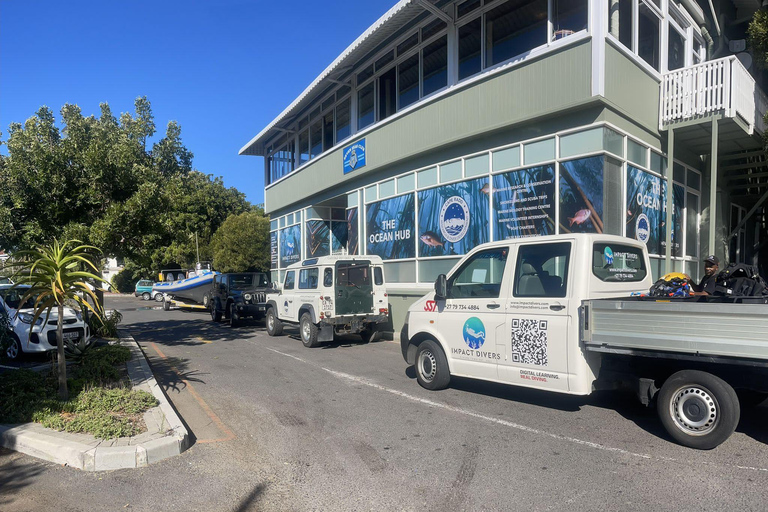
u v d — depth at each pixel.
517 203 11.12
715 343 4.51
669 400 4.98
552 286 5.91
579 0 10.12
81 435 5.40
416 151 13.70
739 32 14.88
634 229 10.30
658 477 4.29
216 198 41.59
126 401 6.49
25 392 6.73
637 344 5.00
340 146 17.39
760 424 5.57
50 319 10.62
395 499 4.09
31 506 4.09
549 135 10.42
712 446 4.73
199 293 25.45
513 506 3.89
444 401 6.91
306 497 4.18
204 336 15.24
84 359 8.79
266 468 4.82
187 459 5.10
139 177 11.63
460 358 6.95
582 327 5.47
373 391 7.65
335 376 8.84
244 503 4.11
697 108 10.23
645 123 10.57
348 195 17.42
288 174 21.64
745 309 4.34
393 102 15.41
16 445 5.38
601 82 9.43
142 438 5.29
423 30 14.12
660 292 6.12
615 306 5.18
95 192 10.97
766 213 16.42
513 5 11.52
